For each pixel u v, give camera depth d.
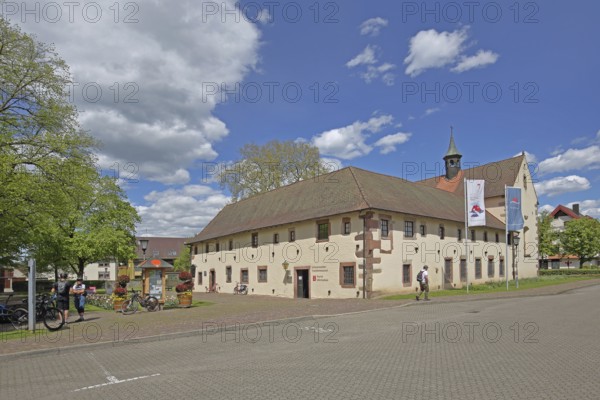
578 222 67.25
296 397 6.65
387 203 27.95
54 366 9.68
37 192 19.72
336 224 27.97
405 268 28.17
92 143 23.70
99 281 57.41
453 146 52.88
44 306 17.45
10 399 7.18
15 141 20.89
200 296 34.78
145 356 10.46
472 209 29.91
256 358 9.75
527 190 48.78
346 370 8.27
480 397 6.41
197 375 8.29
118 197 43.88
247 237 37.72
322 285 28.59
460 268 33.75
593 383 7.02
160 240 98.06
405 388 6.95
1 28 20.80
